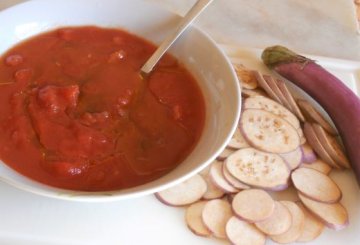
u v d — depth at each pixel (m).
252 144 0.62
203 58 0.64
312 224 0.58
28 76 0.61
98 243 0.54
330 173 0.63
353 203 0.61
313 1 0.90
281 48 0.72
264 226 0.56
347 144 0.63
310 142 0.65
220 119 0.58
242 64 0.73
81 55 0.64
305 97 0.71
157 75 0.64
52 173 0.53
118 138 0.57
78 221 0.55
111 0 0.67
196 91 0.63
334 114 0.66
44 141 0.55
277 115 0.66
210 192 0.59
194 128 0.60
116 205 0.57
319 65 0.71
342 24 0.87
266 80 0.70
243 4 0.86
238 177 0.59
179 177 0.52
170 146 0.58
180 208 0.58
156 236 0.55
